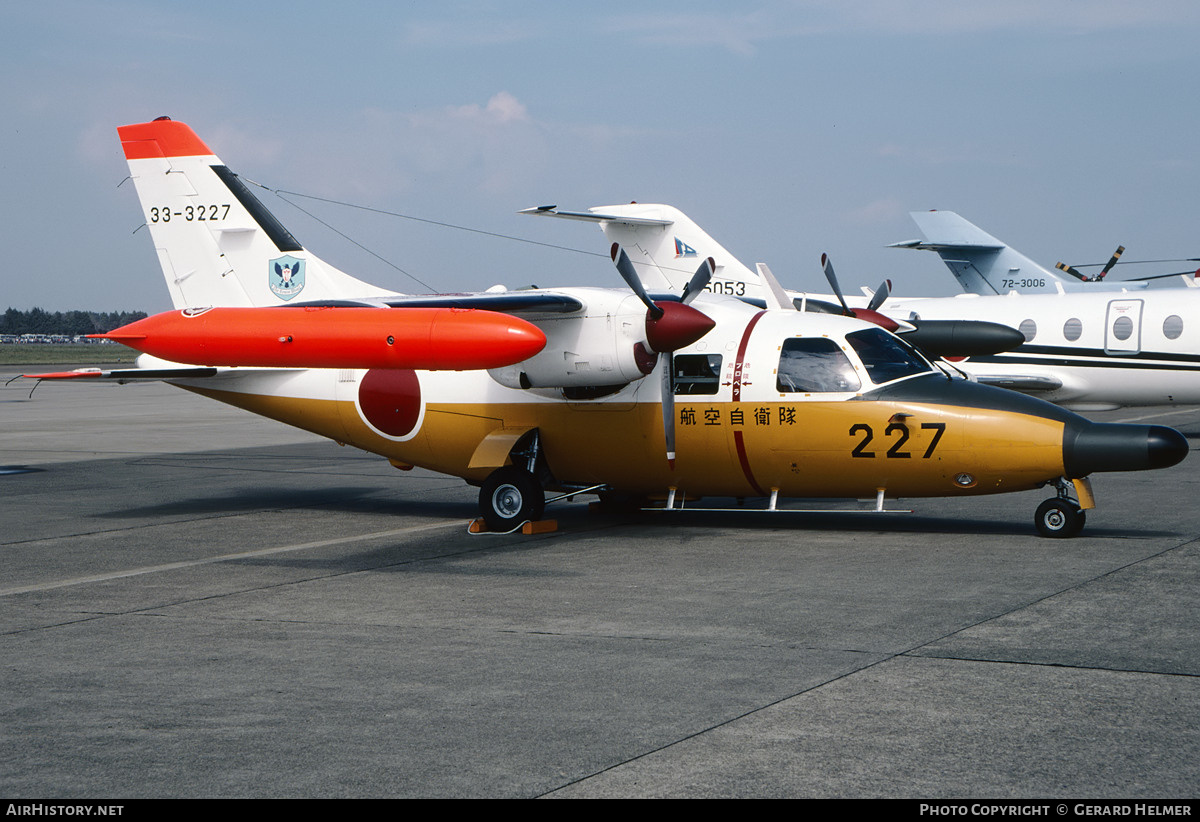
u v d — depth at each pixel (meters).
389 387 13.91
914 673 6.77
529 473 12.75
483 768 5.32
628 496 14.16
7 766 5.39
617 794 4.99
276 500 16.02
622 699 6.36
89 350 150.75
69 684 6.79
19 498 16.25
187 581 10.14
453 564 10.83
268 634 8.05
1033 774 5.16
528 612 8.64
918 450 11.55
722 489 12.76
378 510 14.98
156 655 7.47
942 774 5.18
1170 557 10.45
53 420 32.59
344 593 9.50
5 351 143.00
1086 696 6.29
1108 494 15.04
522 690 6.57
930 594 9.02
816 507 14.52
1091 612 8.27
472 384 13.47
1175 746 5.50
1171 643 7.38
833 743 5.59
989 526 12.59
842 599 8.89
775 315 12.64
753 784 5.09
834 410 11.83
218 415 34.78
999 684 6.53
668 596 9.15
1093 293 26.23
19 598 9.44
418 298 12.60
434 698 6.43
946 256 37.50
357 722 6.01
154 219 16.16
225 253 15.92
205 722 6.03
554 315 12.26
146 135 16.09
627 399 12.66
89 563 11.14
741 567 10.38
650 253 25.25
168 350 12.36
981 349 16.86
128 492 16.92
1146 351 25.11
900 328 15.85
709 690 6.50
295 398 14.61
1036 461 11.19
